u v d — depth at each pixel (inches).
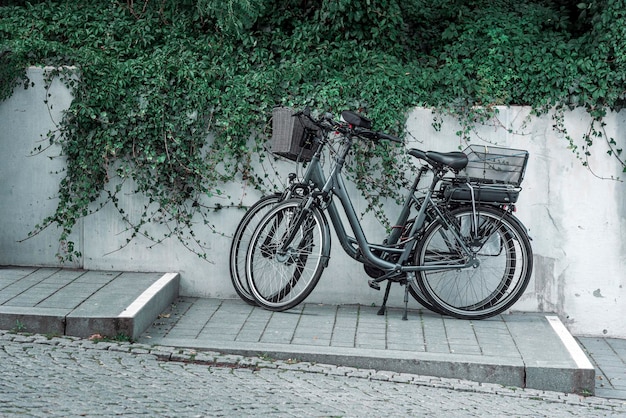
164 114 351.9
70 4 403.9
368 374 282.2
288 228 331.9
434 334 317.1
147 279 345.4
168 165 354.3
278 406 236.8
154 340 297.0
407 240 333.4
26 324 290.4
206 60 369.4
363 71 364.8
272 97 356.2
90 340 287.6
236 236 347.6
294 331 314.0
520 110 353.1
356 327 322.0
